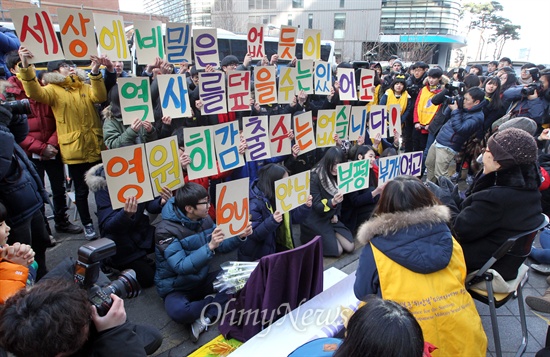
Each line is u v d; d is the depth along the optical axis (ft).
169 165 9.03
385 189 5.77
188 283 8.07
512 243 6.17
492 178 6.92
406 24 121.60
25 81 9.45
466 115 14.24
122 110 9.39
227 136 10.25
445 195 8.27
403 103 18.44
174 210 8.14
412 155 12.12
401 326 3.18
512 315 8.66
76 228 12.16
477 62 44.45
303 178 9.67
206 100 10.62
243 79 11.21
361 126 13.19
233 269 7.98
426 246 5.24
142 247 9.45
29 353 3.21
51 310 3.28
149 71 12.23
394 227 5.41
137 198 8.41
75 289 3.64
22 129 8.54
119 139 10.10
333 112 12.42
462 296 5.43
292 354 4.74
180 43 11.00
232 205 8.19
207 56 11.60
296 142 12.09
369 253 5.70
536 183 6.59
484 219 6.59
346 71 12.92
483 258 6.85
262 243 9.46
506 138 6.43
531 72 20.97
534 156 6.32
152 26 10.45
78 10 9.00
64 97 10.55
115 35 9.84
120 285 4.49
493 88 16.71
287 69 12.10
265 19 114.52
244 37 30.04
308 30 12.85
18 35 8.54
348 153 12.72
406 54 98.53
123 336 4.05
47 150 10.82
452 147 14.65
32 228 8.35
